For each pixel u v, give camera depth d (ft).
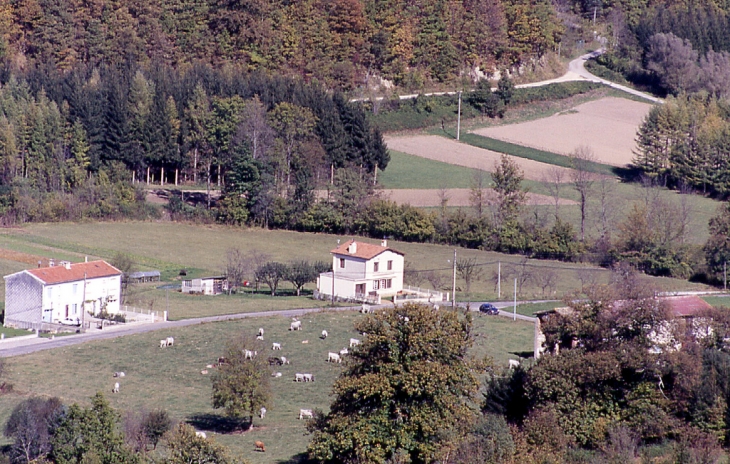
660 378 461.37
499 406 470.39
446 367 434.71
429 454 421.18
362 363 445.78
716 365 466.29
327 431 435.53
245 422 537.24
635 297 486.79
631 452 416.05
